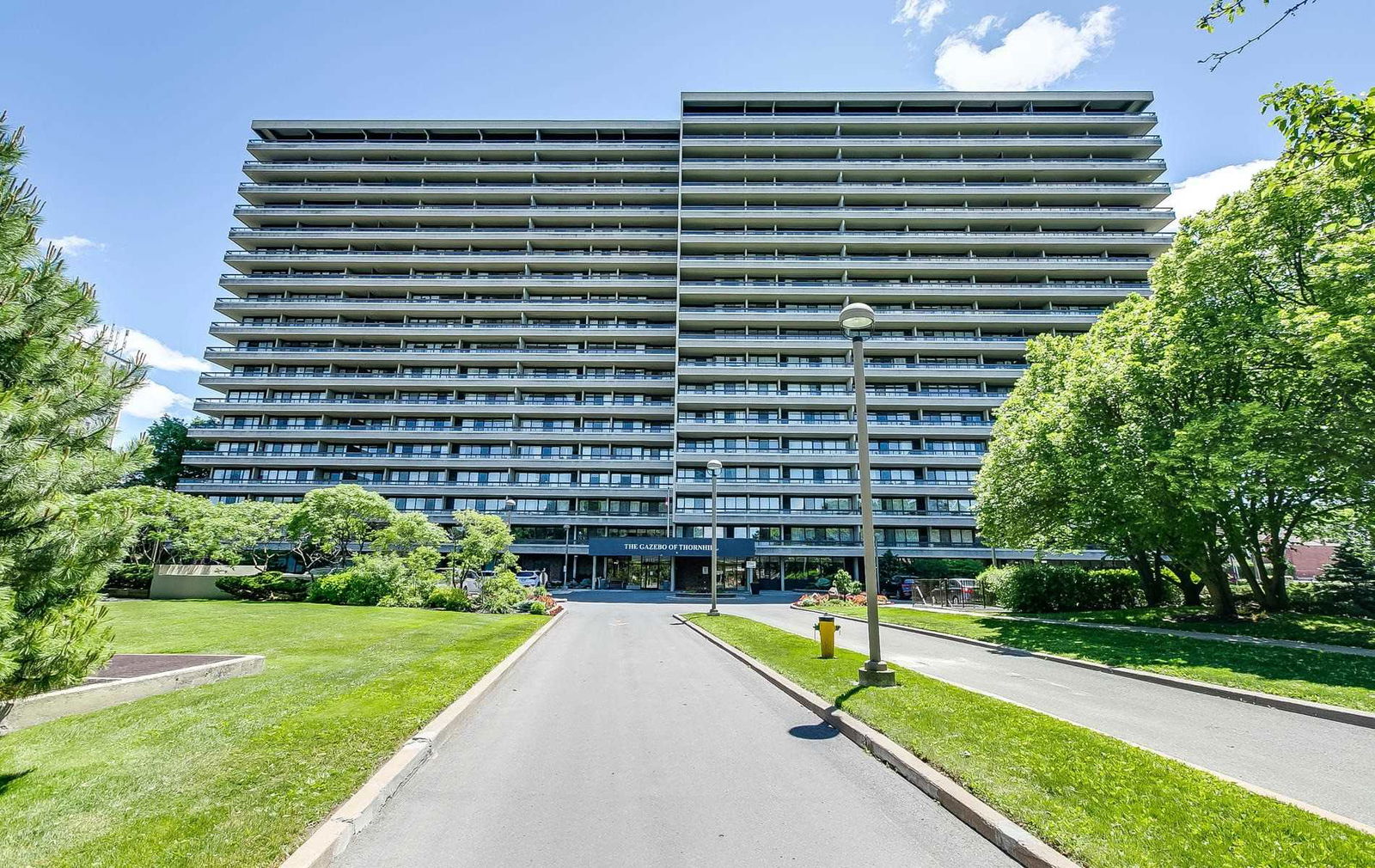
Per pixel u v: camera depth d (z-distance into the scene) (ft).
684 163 213.46
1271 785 19.70
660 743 24.08
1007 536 81.51
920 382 192.44
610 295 218.18
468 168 223.92
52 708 25.09
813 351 199.11
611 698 32.48
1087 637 53.36
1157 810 15.83
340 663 39.11
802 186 210.18
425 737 22.89
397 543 99.30
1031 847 14.17
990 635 57.36
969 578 147.43
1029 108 221.87
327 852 14.01
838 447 188.14
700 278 209.56
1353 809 17.71
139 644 46.42
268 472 196.65
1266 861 13.11
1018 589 80.84
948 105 222.69
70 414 19.13
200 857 13.29
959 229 211.00
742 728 26.21
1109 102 219.82
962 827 16.21
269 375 205.77
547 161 232.53
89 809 15.85
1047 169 208.13
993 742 21.67
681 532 181.27
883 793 18.63
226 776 18.31
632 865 14.05
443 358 205.36
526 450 199.72
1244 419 50.90
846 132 222.28
